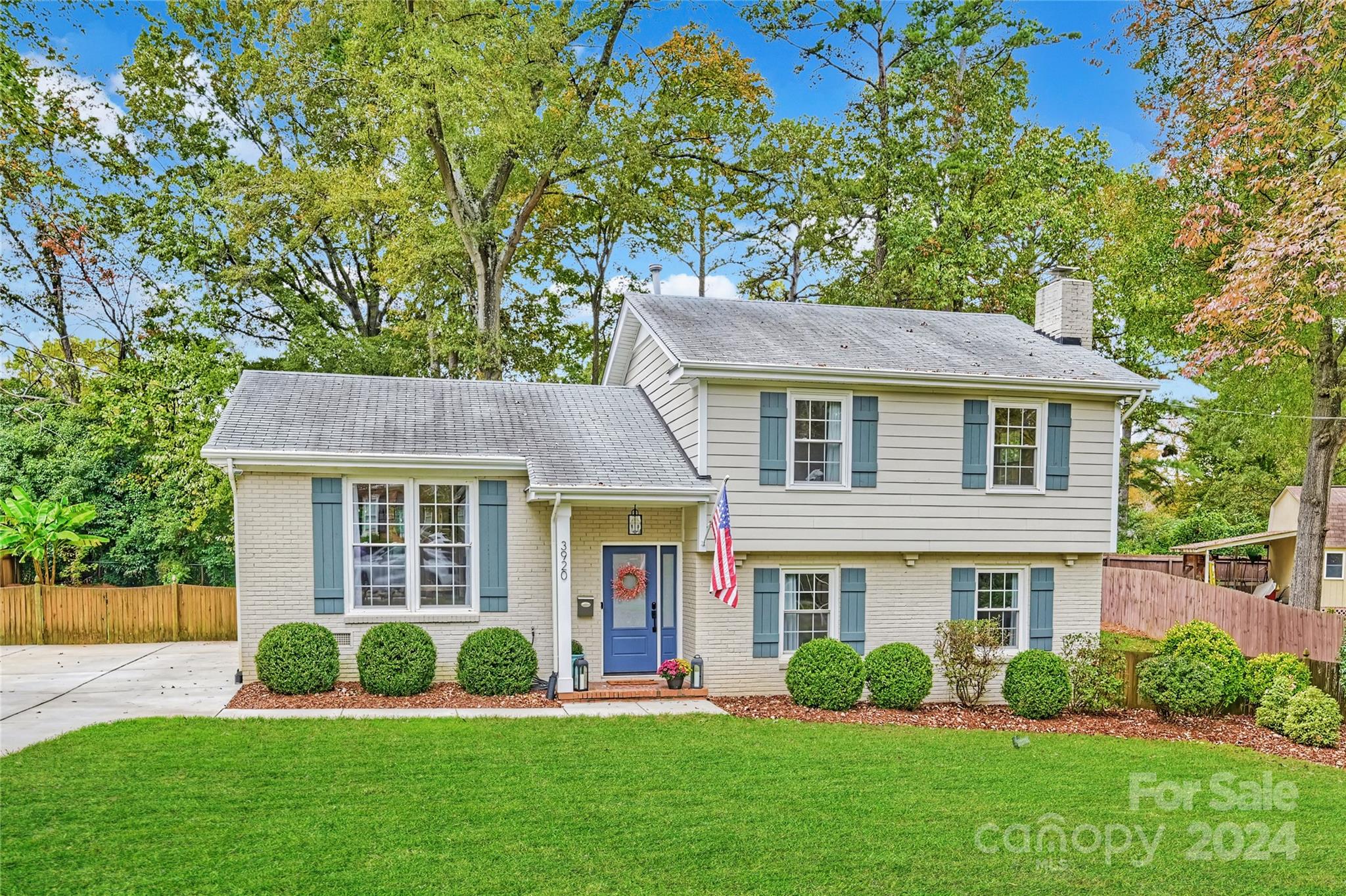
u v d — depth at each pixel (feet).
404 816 26.94
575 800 28.94
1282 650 67.41
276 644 42.96
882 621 50.55
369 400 53.06
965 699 48.14
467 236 80.33
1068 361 54.29
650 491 46.39
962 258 85.30
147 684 45.88
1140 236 79.25
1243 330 58.34
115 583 73.67
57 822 25.43
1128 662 50.31
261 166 89.10
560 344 107.45
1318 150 48.93
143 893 21.21
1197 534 117.70
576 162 85.05
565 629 46.11
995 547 51.31
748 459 48.16
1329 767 39.34
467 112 71.10
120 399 73.20
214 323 85.92
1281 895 24.25
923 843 26.53
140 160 88.69
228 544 74.18
